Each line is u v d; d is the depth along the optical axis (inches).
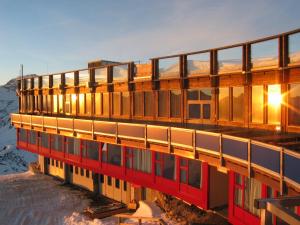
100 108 1050.1
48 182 1354.6
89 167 1046.4
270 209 267.1
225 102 695.1
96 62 1237.7
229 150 518.9
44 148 1290.6
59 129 1096.8
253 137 514.3
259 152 437.4
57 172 1417.3
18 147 1481.3
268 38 585.3
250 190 565.6
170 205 814.5
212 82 709.9
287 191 381.1
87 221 890.7
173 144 674.8
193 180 708.0
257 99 627.8
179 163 744.3
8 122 5044.3
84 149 1066.7
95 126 926.4
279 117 585.0
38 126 1229.7
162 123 842.2
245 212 573.6
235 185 605.9
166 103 830.5
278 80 580.1
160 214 805.2
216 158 566.9
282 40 566.3
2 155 2942.9
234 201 608.1
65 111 1221.1
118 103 981.2
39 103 1382.9
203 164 677.9
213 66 707.4
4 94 6776.6
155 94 856.3
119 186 1032.8
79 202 1067.9
